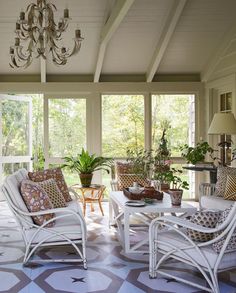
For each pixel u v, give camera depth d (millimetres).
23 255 3633
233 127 5023
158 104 6879
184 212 3660
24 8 5086
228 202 4277
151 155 6617
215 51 6191
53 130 6762
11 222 5066
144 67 6625
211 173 5594
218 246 2568
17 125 7000
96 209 5980
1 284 2932
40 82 6602
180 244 2809
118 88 6684
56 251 3750
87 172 5629
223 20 5512
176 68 6664
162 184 4625
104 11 5234
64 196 4402
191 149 5734
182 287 2885
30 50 4160
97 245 3986
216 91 6527
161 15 5414
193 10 5305
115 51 6160
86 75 6777
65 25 4121
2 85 6539
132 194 4121
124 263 3426
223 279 3045
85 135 6801
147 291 2809
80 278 3061
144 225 4781
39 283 2955
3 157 6684
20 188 3436
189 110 6906
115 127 6852
